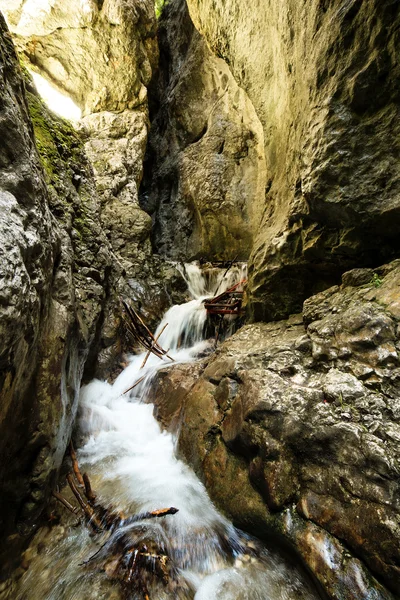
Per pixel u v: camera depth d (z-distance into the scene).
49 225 2.61
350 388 2.33
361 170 3.02
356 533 1.86
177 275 9.38
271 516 2.31
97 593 2.17
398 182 2.81
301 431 2.35
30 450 2.46
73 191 4.89
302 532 2.08
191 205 11.50
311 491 2.18
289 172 4.59
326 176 3.21
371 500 1.87
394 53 2.66
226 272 9.23
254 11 5.52
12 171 2.15
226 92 10.39
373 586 1.72
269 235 4.83
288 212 4.15
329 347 2.75
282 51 4.82
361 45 2.89
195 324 7.14
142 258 9.20
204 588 2.20
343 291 3.25
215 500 2.82
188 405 3.79
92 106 11.05
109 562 2.39
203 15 7.15
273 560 2.35
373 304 2.66
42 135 4.65
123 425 4.36
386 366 2.29
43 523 2.74
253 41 5.89
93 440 4.06
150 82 12.99
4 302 1.52
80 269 4.64
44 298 2.46
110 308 5.60
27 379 2.24
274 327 4.41
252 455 2.64
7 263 1.59
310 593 2.08
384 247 3.22
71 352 3.22
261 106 6.15
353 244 3.35
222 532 2.60
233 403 3.12
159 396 4.61
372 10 2.73
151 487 3.16
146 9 10.58
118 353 5.73
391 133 2.83
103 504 2.93
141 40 11.05
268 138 5.95
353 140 3.04
